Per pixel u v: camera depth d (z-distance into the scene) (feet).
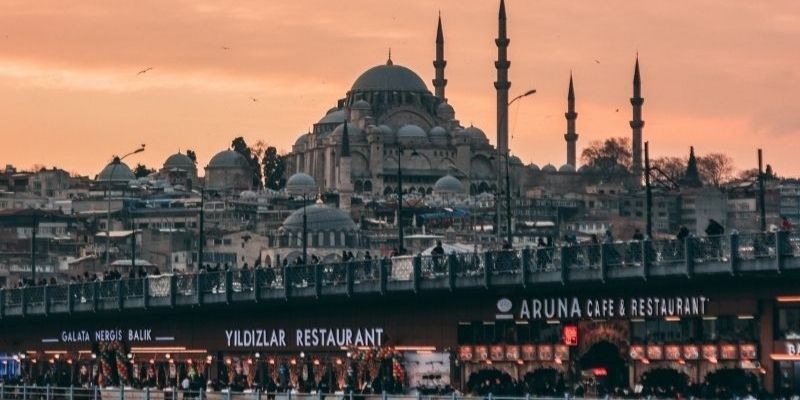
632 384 361.10
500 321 386.73
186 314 470.80
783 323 335.26
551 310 375.25
